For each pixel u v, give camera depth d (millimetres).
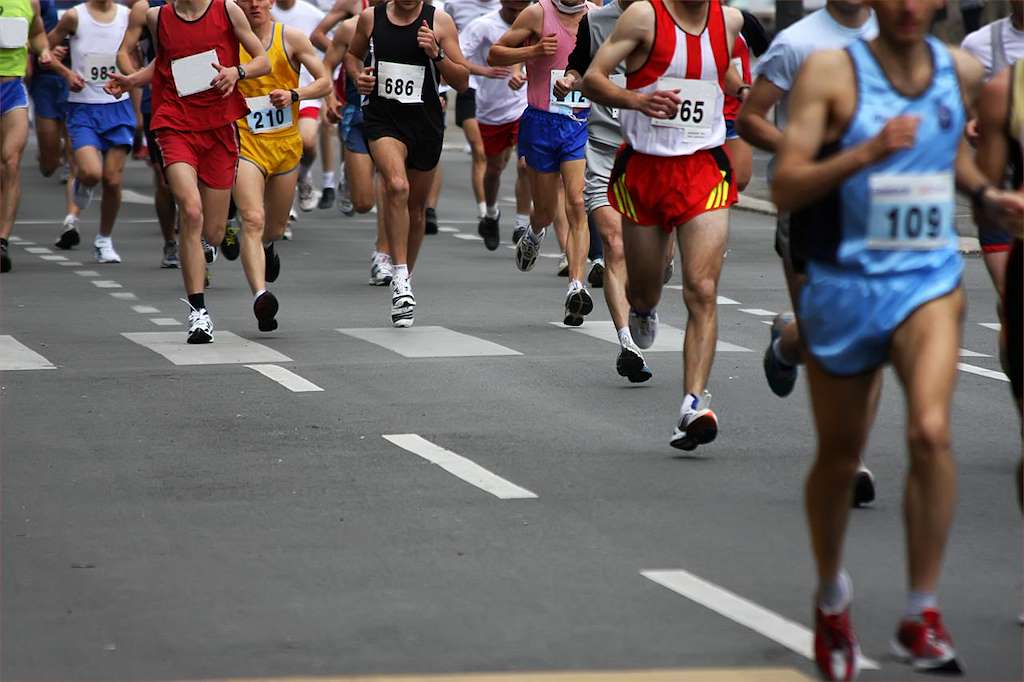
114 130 56750
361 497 26422
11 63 54188
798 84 18344
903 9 17938
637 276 30781
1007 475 27953
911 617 18188
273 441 30547
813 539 18547
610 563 22750
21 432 31344
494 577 22094
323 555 23141
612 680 18109
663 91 28891
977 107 20703
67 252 59875
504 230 67875
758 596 21266
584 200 41844
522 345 41062
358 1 62562
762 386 36219
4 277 53250
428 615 20469
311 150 71562
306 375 36969
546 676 18250
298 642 19438
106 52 56219
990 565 22641
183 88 40281
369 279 53438
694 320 29188
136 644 19391
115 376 36750
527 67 45094
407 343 41250
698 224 29359
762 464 28828
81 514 25438
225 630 19891
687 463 28875
